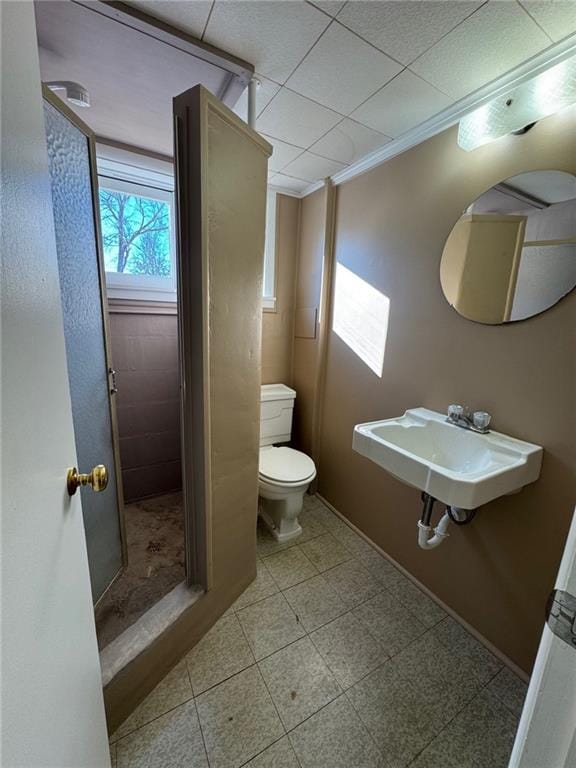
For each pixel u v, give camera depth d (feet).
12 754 1.25
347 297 6.52
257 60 3.61
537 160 3.59
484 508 4.29
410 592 5.18
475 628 4.49
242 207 3.92
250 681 3.77
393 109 4.39
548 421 3.66
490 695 3.76
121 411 6.58
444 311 4.70
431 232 4.81
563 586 1.32
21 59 1.47
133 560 5.22
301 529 6.56
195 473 3.97
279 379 8.29
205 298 3.50
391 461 4.01
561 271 3.47
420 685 3.83
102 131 5.32
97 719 2.33
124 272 6.34
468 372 4.45
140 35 3.28
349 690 3.73
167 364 6.88
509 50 3.32
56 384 1.84
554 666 1.32
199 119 3.13
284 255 7.73
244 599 4.90
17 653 1.32
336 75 3.81
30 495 1.48
